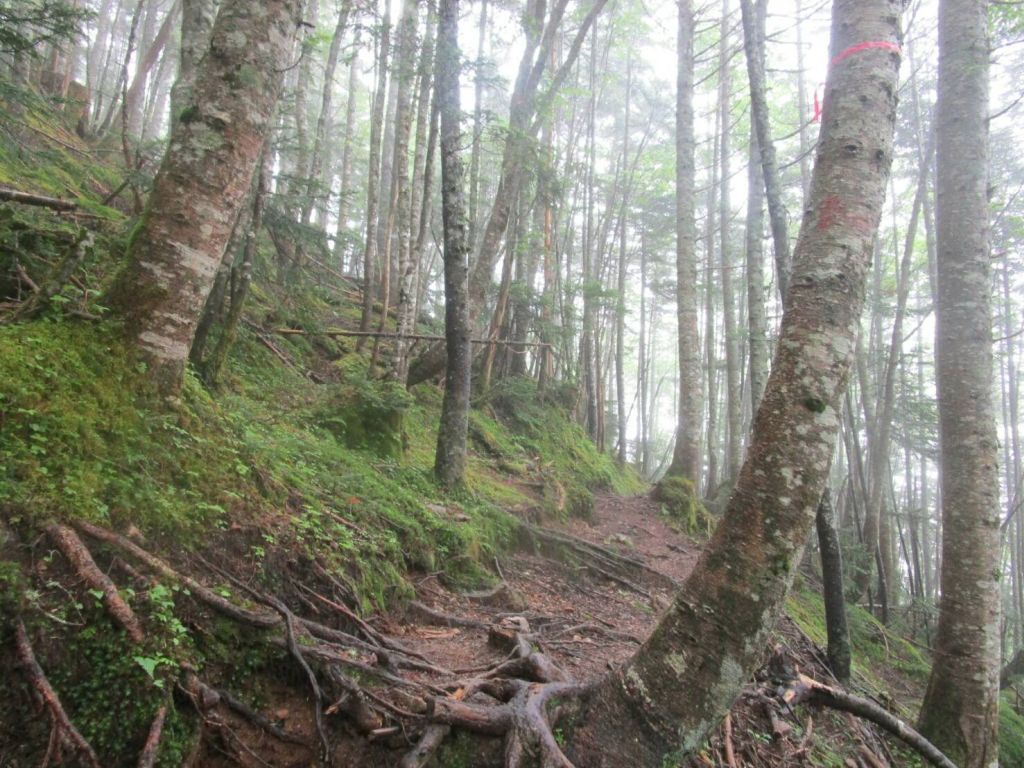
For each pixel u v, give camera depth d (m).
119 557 2.81
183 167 3.78
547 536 8.31
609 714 3.08
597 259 22.88
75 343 3.43
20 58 6.39
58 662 2.39
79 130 12.50
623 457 23.31
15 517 2.62
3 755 2.11
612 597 7.71
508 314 14.88
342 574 4.23
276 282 9.39
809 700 5.05
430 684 3.40
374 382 8.36
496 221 9.25
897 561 19.45
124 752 2.36
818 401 3.01
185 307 3.79
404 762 2.75
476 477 9.53
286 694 3.02
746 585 2.90
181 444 3.69
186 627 2.86
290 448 5.68
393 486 6.49
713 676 2.90
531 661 3.68
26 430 2.97
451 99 7.50
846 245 3.20
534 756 2.86
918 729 6.18
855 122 3.38
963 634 6.09
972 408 6.38
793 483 2.94
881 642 11.22
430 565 5.78
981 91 6.84
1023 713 11.95
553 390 17.12
